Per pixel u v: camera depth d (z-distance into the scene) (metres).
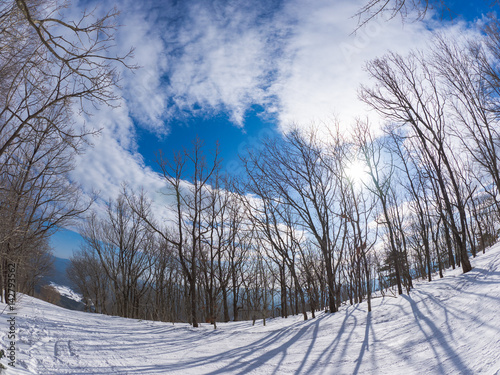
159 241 36.72
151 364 8.49
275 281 22.16
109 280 39.53
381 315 12.61
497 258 13.41
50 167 16.75
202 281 29.23
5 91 8.15
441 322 8.97
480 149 18.62
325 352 9.55
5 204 10.29
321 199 17.70
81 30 5.76
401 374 6.53
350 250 20.58
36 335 9.43
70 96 7.48
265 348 11.30
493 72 15.38
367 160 16.17
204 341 13.28
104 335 12.43
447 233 20.95
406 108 15.59
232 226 27.34
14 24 6.67
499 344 5.69
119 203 36.34
